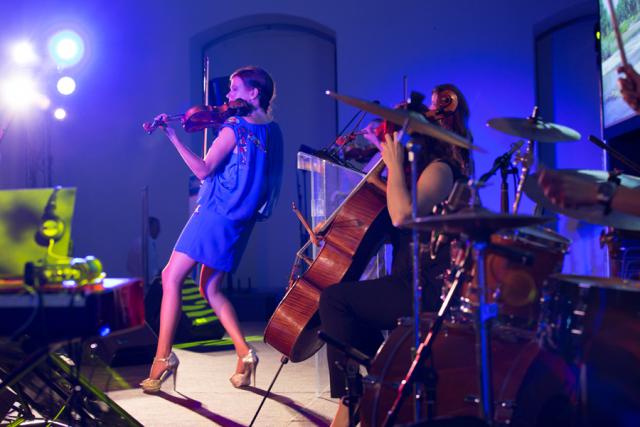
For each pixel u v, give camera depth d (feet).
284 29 30.12
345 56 27.86
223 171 13.43
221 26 28.89
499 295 7.14
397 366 7.63
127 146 28.99
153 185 28.91
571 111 27.91
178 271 13.41
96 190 29.07
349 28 27.86
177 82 28.96
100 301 5.85
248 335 21.53
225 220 13.32
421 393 7.27
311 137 30.27
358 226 10.63
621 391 6.75
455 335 7.51
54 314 5.77
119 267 28.91
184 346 19.11
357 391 7.63
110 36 29.01
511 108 26.86
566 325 6.97
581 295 6.93
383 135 9.50
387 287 9.12
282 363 10.95
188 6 28.84
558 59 28.02
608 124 15.58
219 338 20.24
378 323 9.25
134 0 29.01
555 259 7.13
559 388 7.13
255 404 12.46
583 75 27.78
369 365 7.49
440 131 6.53
